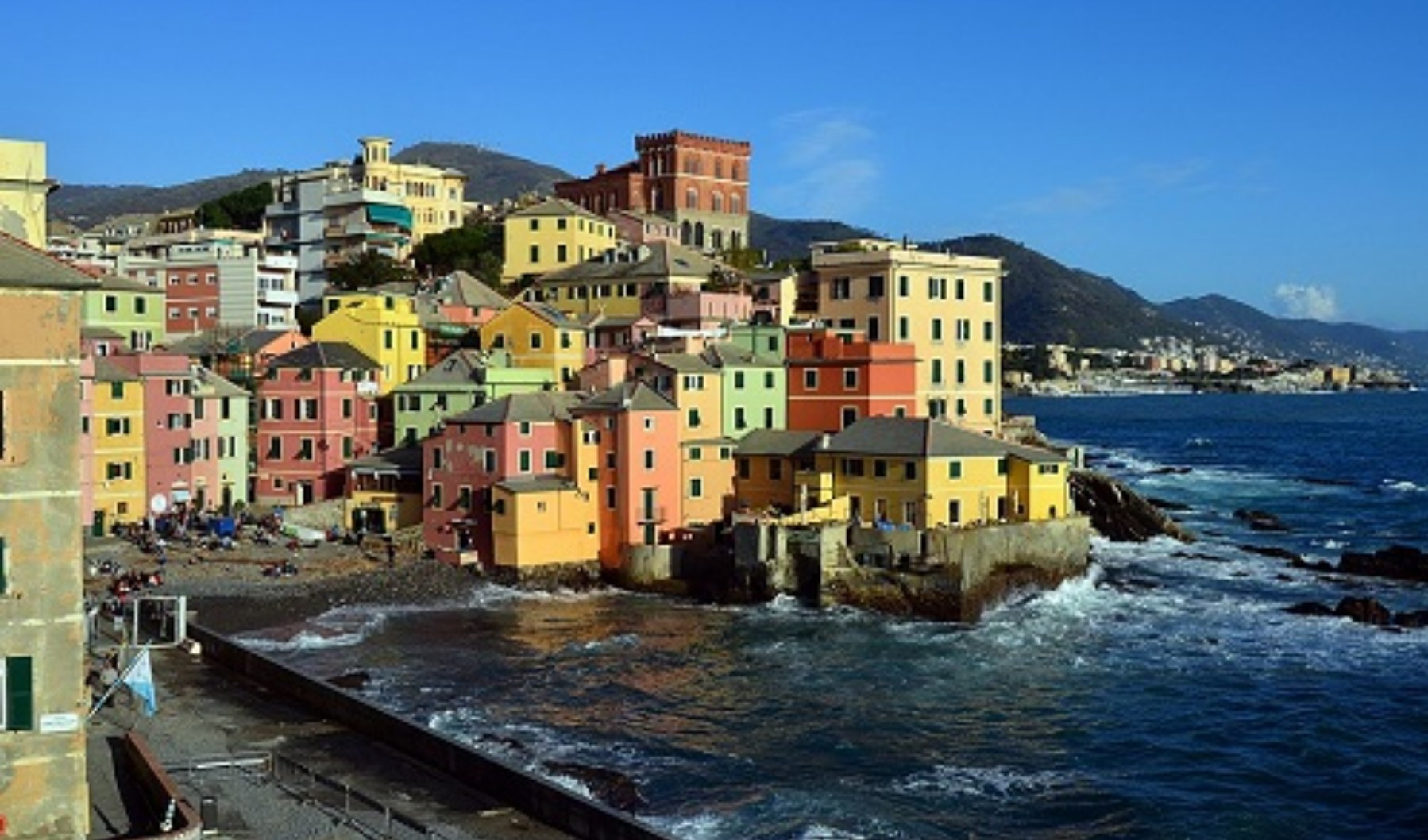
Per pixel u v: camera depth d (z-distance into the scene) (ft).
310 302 638.12
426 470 374.63
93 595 302.66
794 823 186.29
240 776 176.96
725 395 387.75
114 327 464.24
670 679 264.52
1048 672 271.08
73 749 135.85
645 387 372.38
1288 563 406.62
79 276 136.87
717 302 495.82
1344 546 451.94
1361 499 599.57
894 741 225.97
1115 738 229.04
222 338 498.69
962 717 240.12
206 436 409.49
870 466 346.54
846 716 239.71
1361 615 321.11
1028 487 348.79
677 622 317.22
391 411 443.32
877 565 325.62
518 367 444.55
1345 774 212.43
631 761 212.64
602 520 364.17
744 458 381.40
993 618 318.45
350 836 155.43
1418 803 200.34
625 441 357.82
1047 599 337.52
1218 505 574.97
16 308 132.67
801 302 523.70
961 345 438.81
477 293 547.08
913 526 335.26
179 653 249.75
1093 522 447.83
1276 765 216.74
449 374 426.92
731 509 380.78
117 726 199.41
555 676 266.16
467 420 366.63
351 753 190.39
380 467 398.01
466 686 257.34
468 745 185.88
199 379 418.72
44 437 134.21
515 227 622.13
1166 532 448.24
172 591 319.27
